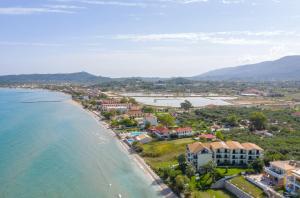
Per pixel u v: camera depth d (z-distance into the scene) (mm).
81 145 182875
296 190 104438
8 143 181750
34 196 108938
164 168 135250
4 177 126500
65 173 133625
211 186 118688
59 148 174125
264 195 105625
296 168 115500
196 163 136000
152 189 119000
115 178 130125
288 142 174750
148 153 164625
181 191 113688
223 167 135875
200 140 182250
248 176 123375
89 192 114188
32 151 166000
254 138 184750
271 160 135500
